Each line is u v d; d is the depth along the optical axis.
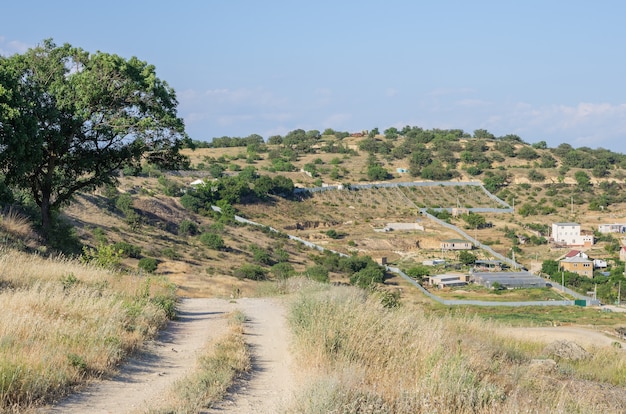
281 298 27.50
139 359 12.98
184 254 69.75
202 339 16.45
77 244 32.78
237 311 21.59
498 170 160.25
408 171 159.38
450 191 146.25
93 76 29.89
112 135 31.05
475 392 10.72
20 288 16.62
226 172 140.88
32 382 9.34
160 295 21.62
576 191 146.88
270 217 112.50
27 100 29.09
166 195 103.25
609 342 27.78
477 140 193.88
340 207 128.00
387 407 9.66
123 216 77.88
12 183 29.36
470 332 19.30
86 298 15.66
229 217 100.06
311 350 13.06
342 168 161.62
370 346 13.08
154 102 31.69
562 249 106.12
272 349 15.27
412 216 125.56
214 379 11.15
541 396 11.86
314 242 100.06
